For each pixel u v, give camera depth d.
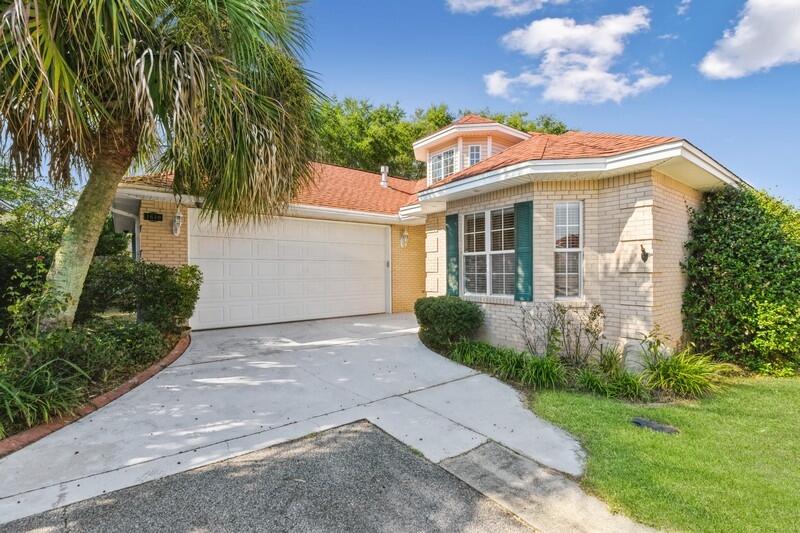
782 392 5.23
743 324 6.51
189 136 4.36
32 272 6.12
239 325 9.52
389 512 2.61
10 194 8.81
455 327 7.09
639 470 3.10
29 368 3.94
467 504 2.70
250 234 9.66
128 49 3.90
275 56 5.22
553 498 2.77
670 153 5.25
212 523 2.47
